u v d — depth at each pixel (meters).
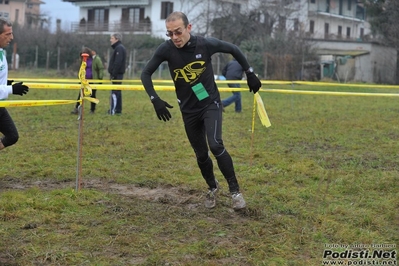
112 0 60.97
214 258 5.02
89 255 5.00
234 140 11.71
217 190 6.73
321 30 66.00
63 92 25.23
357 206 6.73
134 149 10.35
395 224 6.07
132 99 21.30
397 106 21.47
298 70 39.03
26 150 9.99
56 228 5.73
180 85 6.20
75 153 9.88
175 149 10.45
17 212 6.12
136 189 7.54
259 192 7.33
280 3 46.94
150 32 57.97
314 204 6.76
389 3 44.62
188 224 5.96
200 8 53.69
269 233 5.67
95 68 15.75
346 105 21.31
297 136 12.48
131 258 4.98
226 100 16.59
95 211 6.34
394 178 8.13
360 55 47.66
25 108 16.67
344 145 11.45
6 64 6.80
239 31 46.06
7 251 5.02
